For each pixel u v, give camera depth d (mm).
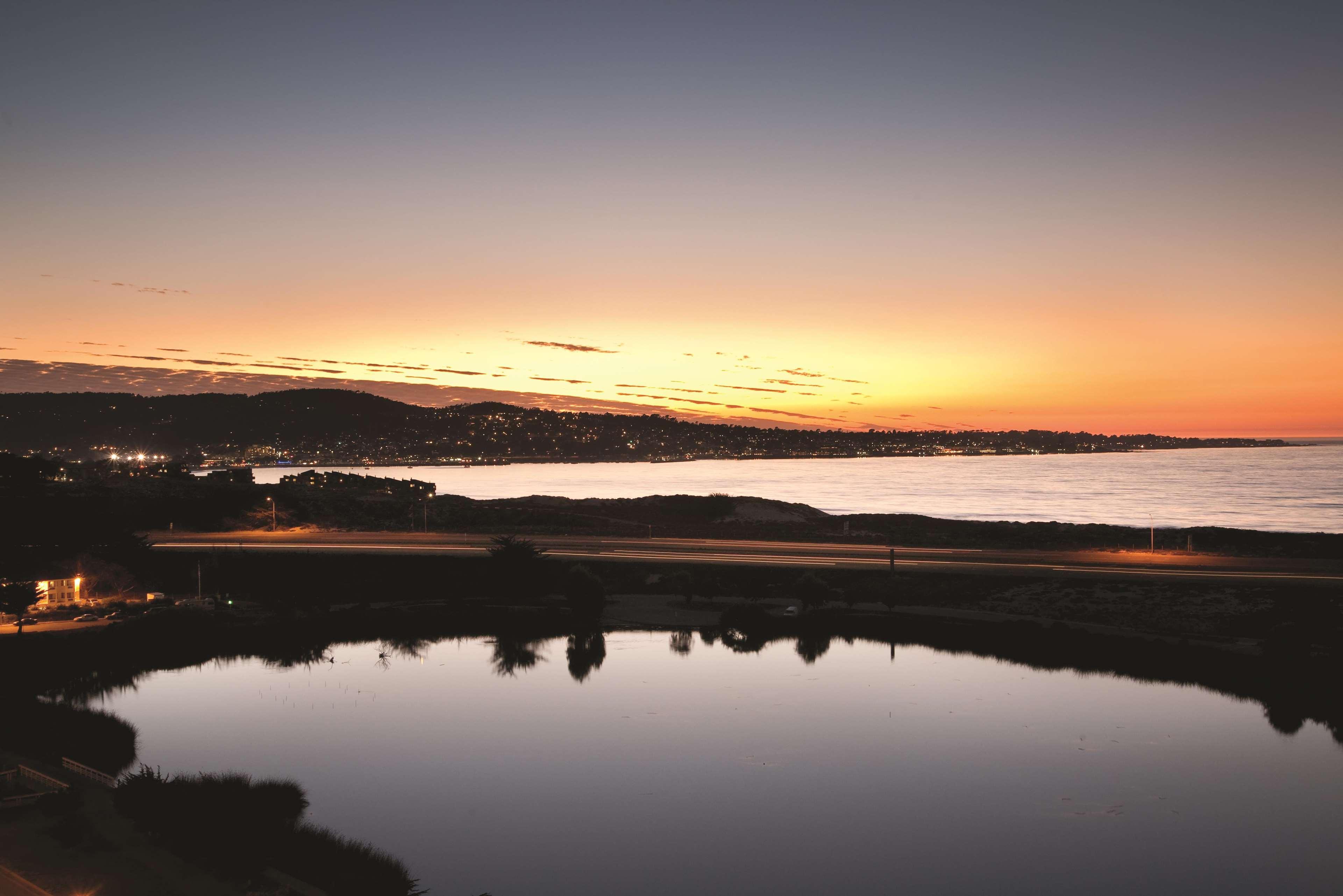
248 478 183125
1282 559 95375
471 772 42000
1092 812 37188
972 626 71000
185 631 71062
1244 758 43312
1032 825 36094
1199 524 166750
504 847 33969
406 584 91375
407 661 65438
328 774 41656
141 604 79000
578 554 102438
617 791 39625
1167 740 46000
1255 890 30828
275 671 62531
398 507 145375
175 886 26078
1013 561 92688
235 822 29219
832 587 85438
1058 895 30438
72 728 45750
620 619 79312
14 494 122938
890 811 37375
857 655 65688
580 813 37188
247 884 26328
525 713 51469
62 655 64312
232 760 43438
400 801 38500
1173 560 90812
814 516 155625
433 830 35469
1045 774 41438
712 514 155125
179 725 49531
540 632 75000
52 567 84000
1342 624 64312
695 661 64625
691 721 49656
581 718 50531
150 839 29578
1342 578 77062
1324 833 35156
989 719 49719
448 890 30578
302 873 27906
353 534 119250
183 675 61750
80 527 101688
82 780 35875
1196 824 36000
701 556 100500
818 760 43438
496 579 87625
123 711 52312
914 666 62000
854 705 52656
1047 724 48781
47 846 28969
